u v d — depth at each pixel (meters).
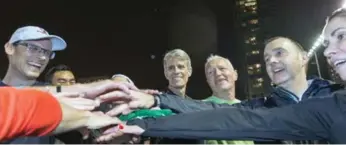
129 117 1.45
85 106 1.13
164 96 1.68
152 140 1.56
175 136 1.25
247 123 1.21
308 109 1.19
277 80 2.15
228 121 1.23
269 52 2.17
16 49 2.21
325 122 1.16
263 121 1.21
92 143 1.44
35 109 0.85
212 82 2.91
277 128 1.19
